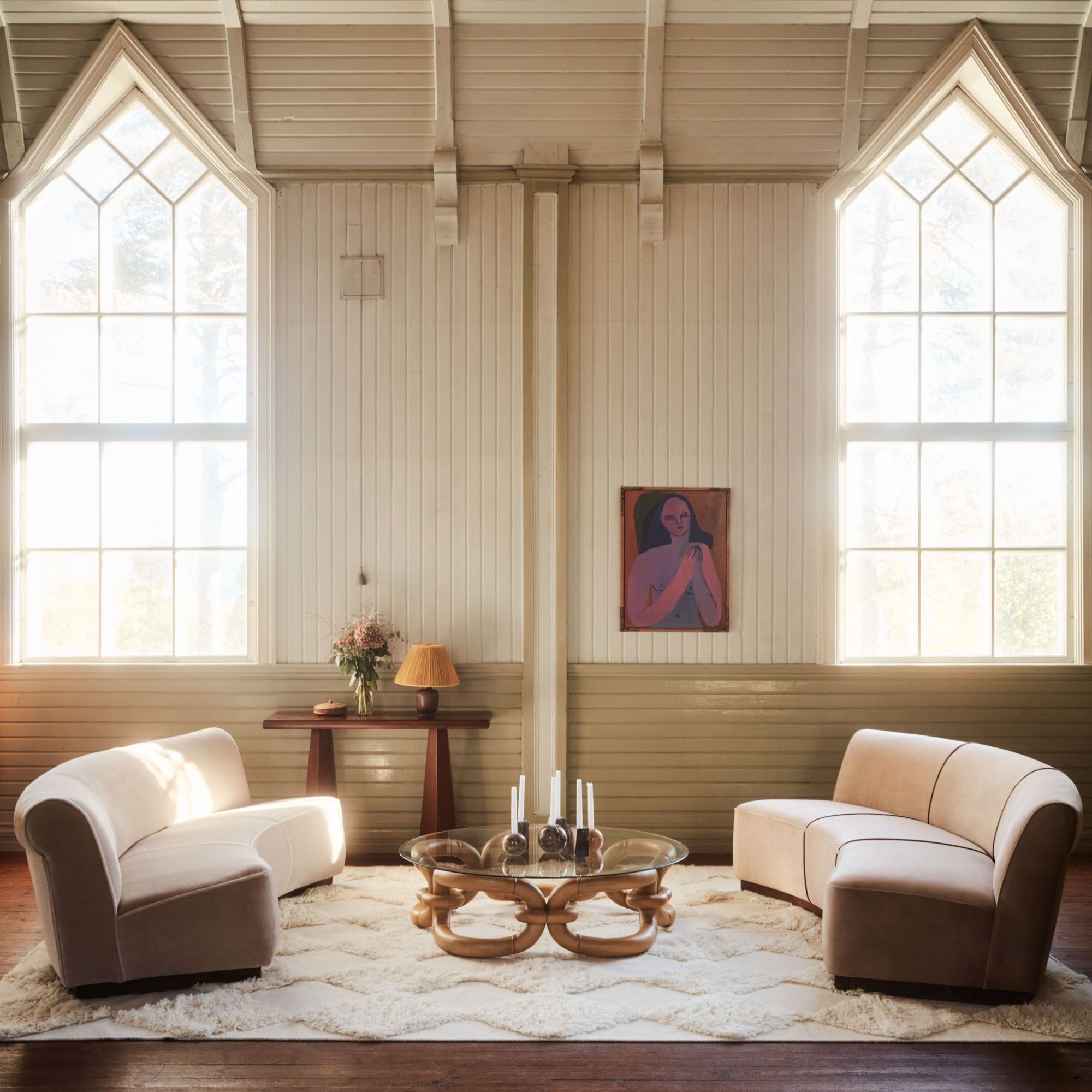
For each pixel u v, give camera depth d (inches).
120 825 151.0
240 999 130.6
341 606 212.1
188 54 206.8
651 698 211.6
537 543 211.6
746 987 136.0
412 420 213.3
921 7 201.9
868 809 175.9
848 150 211.5
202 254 217.6
